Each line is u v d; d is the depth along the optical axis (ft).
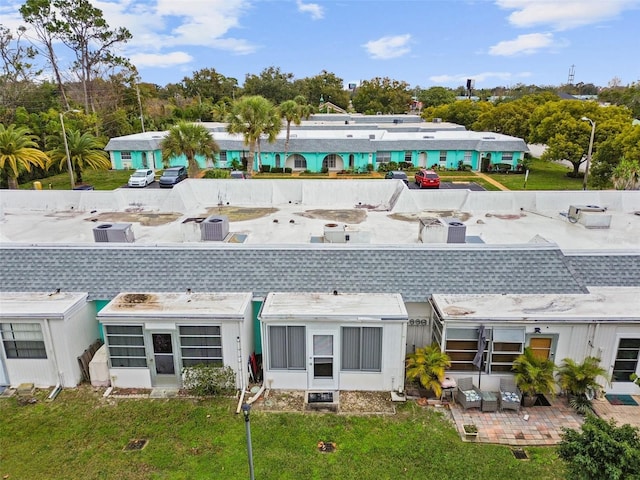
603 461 22.03
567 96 358.23
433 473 27.63
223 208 66.39
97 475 27.66
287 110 140.67
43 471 27.99
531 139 150.10
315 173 144.05
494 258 39.73
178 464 28.45
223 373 34.86
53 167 137.80
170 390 35.94
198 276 39.11
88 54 213.46
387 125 186.39
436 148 150.82
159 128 212.64
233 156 146.51
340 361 35.50
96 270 39.50
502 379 35.01
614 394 35.78
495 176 143.23
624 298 37.04
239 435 31.07
